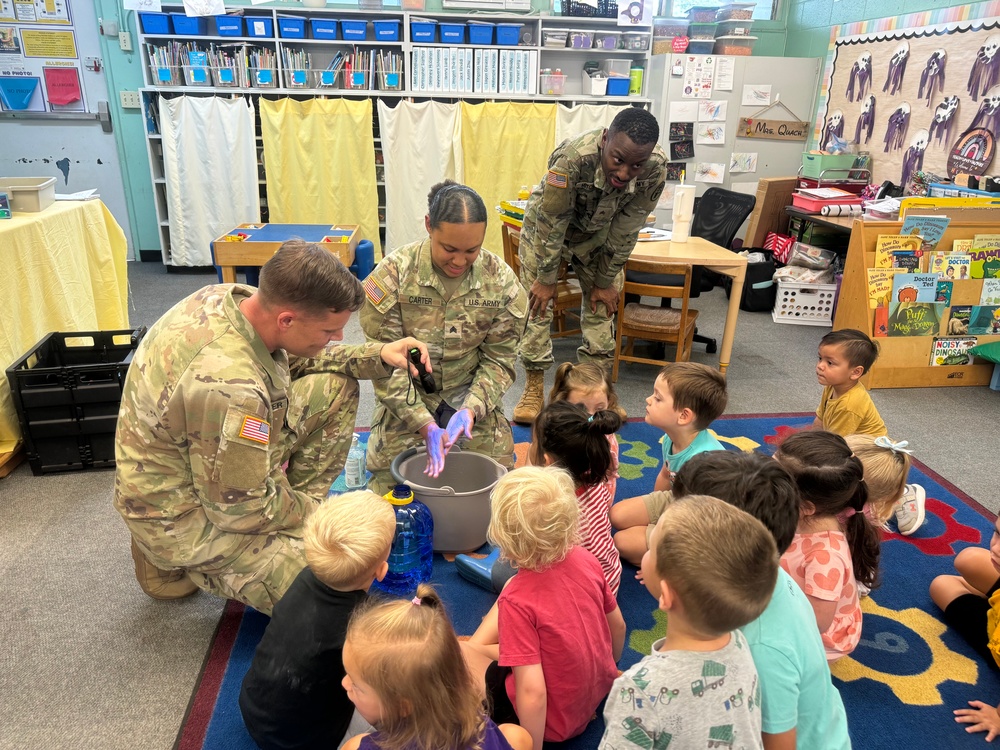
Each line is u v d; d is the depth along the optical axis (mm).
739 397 3406
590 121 5516
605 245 3080
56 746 1463
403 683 983
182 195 5344
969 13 4027
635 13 5480
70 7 5289
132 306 4656
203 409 1473
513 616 1298
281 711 1299
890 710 1613
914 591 2029
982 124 3982
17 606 1870
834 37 5344
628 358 3537
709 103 5434
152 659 1705
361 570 1252
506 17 5430
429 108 5332
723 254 3504
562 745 1479
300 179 5391
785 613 1196
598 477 1667
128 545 2143
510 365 2283
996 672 1736
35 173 5688
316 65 5535
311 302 1464
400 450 2176
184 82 5297
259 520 1596
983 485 2625
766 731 1165
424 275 2090
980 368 3568
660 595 1062
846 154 4902
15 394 2398
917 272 3455
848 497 1515
